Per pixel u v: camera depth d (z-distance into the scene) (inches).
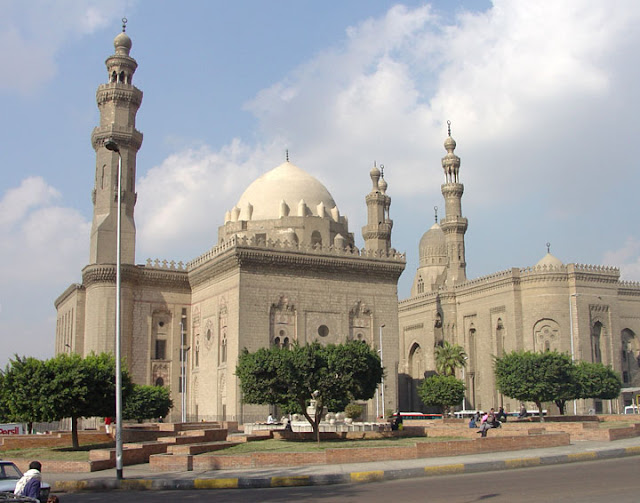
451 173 3882.9
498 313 3198.8
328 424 1950.1
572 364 2367.1
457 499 761.6
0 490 757.3
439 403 2972.4
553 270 3043.8
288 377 1609.3
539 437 1357.0
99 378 1633.9
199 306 2755.9
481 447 1288.1
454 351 3230.8
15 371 1606.8
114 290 2645.2
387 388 2637.8
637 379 3206.2
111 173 2751.0
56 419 1611.7
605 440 1481.3
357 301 2645.2
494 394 3191.4
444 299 3560.5
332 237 2933.1
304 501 804.0
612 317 3112.7
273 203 2957.7
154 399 2324.1
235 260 2444.6
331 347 1696.6
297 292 2534.5
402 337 3912.4
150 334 2723.9
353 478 1003.3
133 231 2736.2
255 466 1160.8
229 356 2450.8
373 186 3329.2
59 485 1042.7
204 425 2156.7
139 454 1370.6
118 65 2800.2
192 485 998.4
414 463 1133.7
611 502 695.7
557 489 805.2
